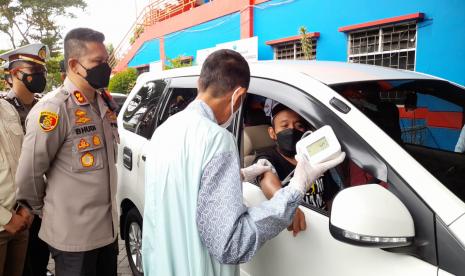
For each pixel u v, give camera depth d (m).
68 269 1.95
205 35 11.09
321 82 1.64
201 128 1.17
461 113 2.02
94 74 1.86
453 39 5.27
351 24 6.74
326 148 1.22
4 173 2.05
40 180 1.87
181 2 13.45
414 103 1.86
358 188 1.17
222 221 1.08
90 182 1.93
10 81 2.68
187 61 12.05
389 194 1.15
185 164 1.16
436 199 1.14
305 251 1.45
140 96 3.09
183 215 1.17
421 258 1.12
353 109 1.45
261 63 2.06
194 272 1.17
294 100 1.63
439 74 5.50
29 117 1.81
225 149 1.15
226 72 1.22
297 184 1.17
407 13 5.79
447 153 1.76
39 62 2.56
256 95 1.91
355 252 1.28
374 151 1.30
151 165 1.27
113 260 2.18
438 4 5.39
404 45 6.04
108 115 2.06
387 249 1.18
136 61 16.27
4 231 2.05
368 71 1.93
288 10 8.12
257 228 1.10
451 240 1.07
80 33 1.84
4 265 2.32
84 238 1.93
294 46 8.09
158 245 1.22
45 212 1.95
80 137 1.89
